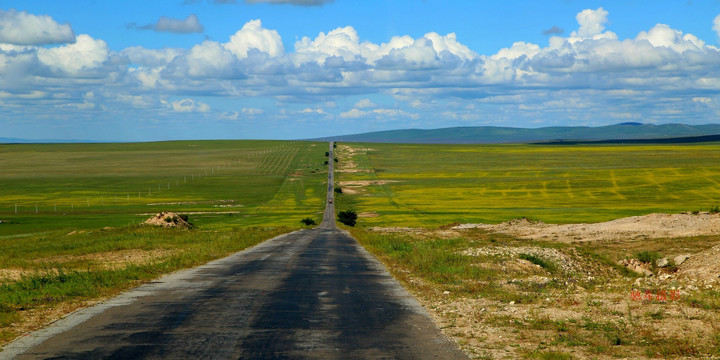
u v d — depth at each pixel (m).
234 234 46.16
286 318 12.34
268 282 18.17
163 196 150.50
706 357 9.27
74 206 132.62
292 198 146.75
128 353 9.39
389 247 31.47
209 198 146.62
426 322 12.04
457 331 11.19
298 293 15.89
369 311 13.25
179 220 55.94
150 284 17.55
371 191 159.38
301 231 64.88
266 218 106.94
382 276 20.06
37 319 12.15
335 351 9.60
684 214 42.78
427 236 46.59
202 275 19.91
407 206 125.38
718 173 173.88
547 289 16.42
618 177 173.38
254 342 10.17
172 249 32.62
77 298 14.77
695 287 15.98
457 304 14.14
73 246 36.38
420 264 22.41
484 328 11.44
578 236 40.12
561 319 12.08
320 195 151.38
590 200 133.12
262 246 35.84
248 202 139.25
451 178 185.88
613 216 90.31
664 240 32.69
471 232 49.91
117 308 13.42
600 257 26.08
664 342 10.16
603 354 9.57
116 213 117.50
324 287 17.12
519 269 20.98
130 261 25.72
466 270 20.19
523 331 11.16
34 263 25.64
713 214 40.16
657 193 142.25
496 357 9.30
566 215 93.31
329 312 13.08
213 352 9.46
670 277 19.80
